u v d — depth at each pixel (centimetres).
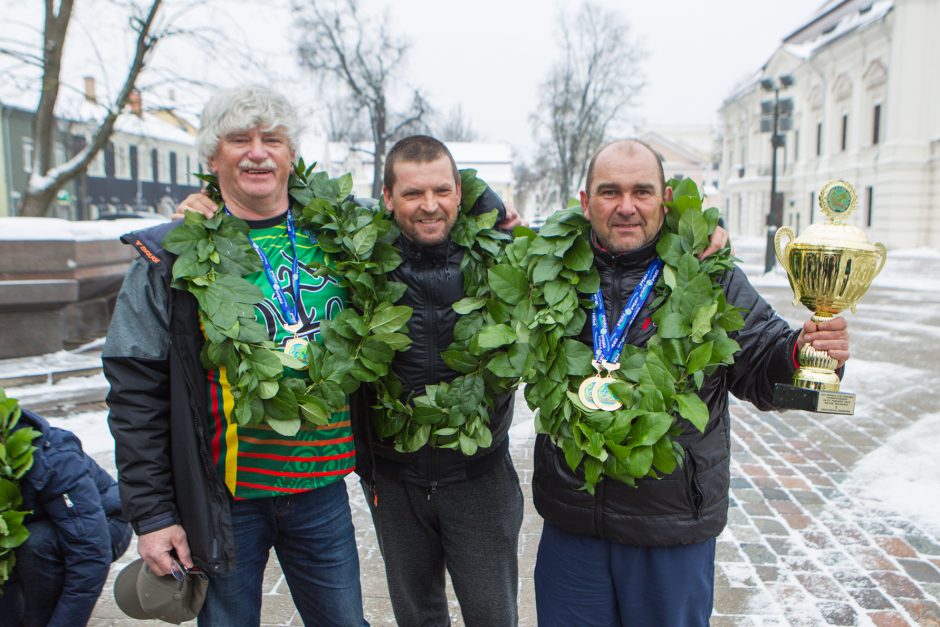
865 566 346
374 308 225
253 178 213
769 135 4347
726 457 217
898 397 675
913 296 1470
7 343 697
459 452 237
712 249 215
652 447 197
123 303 204
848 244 205
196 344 206
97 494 245
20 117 3134
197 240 208
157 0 1179
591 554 218
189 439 202
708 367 203
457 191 230
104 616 306
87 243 778
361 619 235
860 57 3120
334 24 3250
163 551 200
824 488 448
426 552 251
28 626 248
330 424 220
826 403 197
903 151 2803
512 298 224
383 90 3428
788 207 4044
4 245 670
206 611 216
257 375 200
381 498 247
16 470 228
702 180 6762
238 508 213
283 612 311
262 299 208
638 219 211
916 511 410
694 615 215
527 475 474
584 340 221
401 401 235
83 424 559
